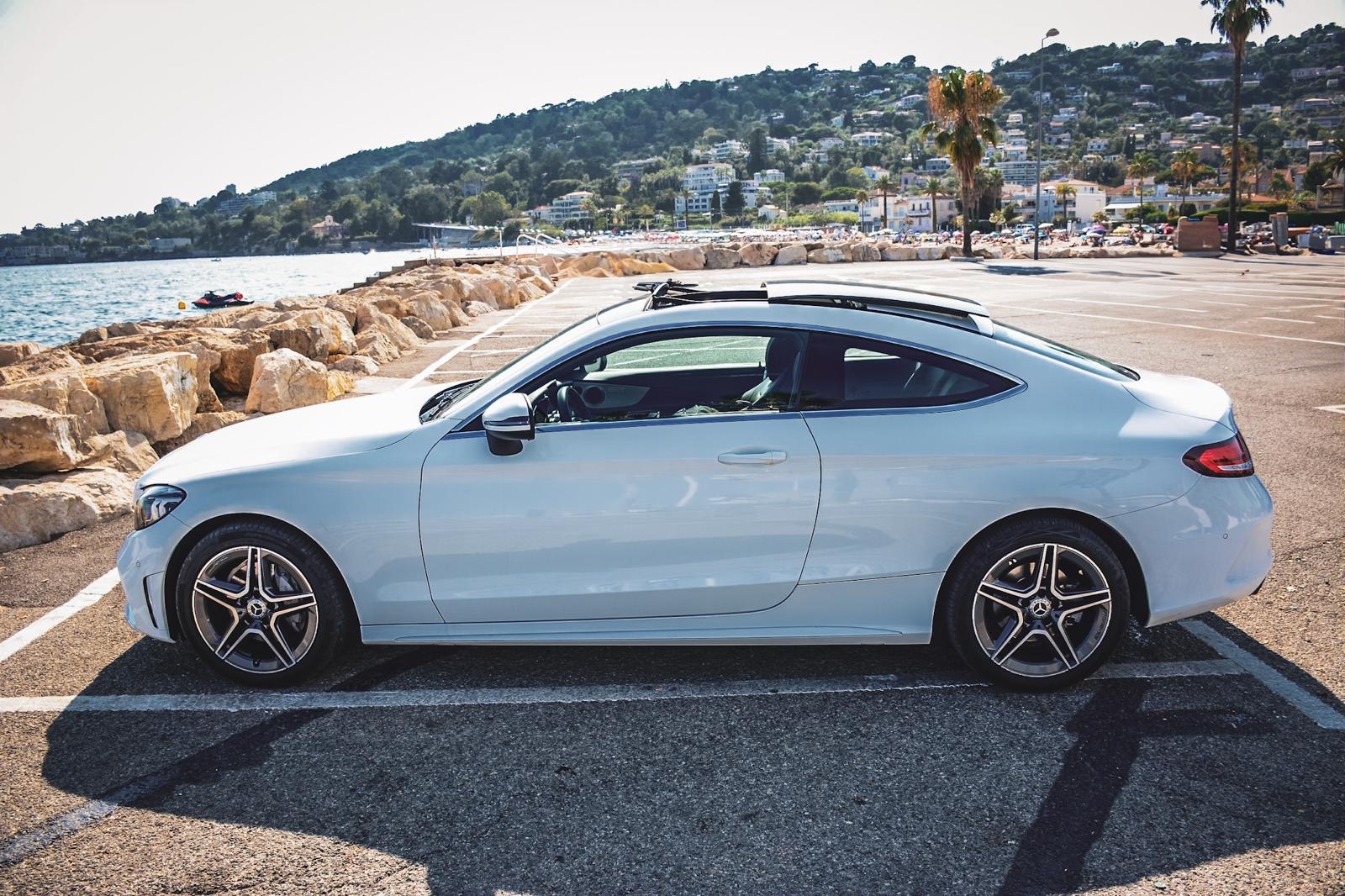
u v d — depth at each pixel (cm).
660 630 366
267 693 379
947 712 353
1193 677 374
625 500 354
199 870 272
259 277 16200
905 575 357
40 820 298
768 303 371
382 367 1180
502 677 391
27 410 632
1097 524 354
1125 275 2694
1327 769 309
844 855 273
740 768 319
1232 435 362
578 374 371
